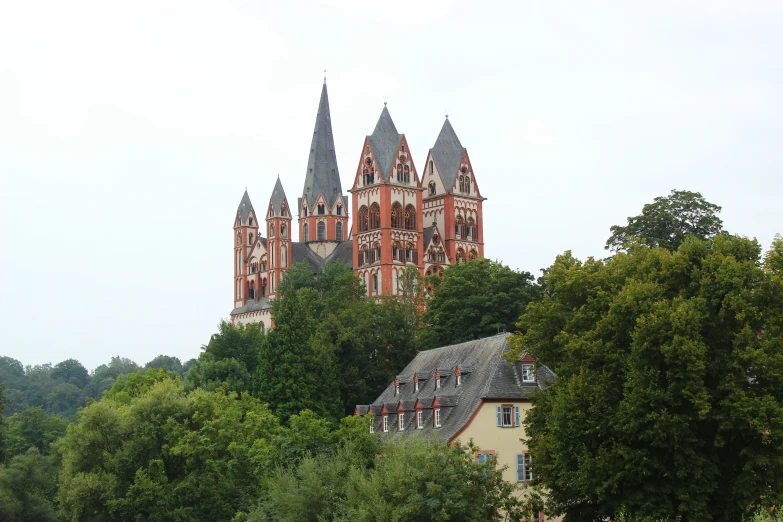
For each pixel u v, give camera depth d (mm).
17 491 116750
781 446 65750
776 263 73188
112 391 147625
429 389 108688
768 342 69250
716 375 69375
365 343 143125
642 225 140125
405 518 64188
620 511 68500
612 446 70562
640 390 68750
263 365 129125
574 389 73062
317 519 72375
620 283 81062
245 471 95250
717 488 69062
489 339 105562
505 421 94750
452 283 156750
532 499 70875
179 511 93250
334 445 83062
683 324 68625
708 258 73688
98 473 98062
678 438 67438
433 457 67438
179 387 116438
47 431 168250
